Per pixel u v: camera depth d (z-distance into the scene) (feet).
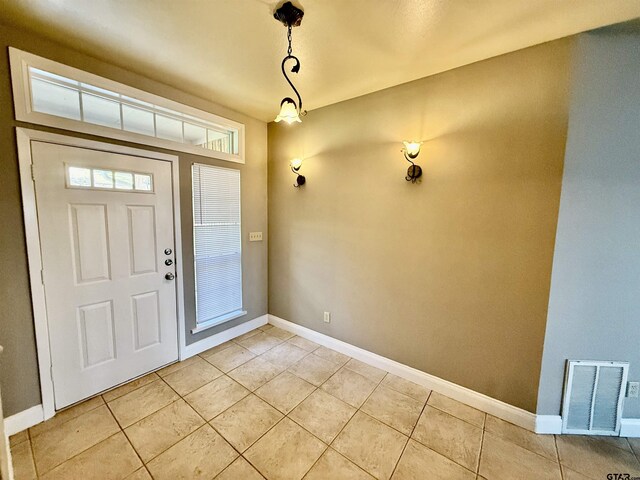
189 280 8.30
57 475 4.58
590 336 5.41
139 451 5.07
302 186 9.34
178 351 8.15
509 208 5.73
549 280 5.42
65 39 5.41
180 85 7.29
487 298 6.12
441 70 6.33
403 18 4.69
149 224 7.27
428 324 6.99
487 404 6.23
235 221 9.46
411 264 7.14
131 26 5.04
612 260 5.19
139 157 6.95
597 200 5.11
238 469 4.77
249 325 10.32
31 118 5.32
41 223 5.59
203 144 8.55
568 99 5.05
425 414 6.17
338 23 4.83
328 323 9.07
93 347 6.45
